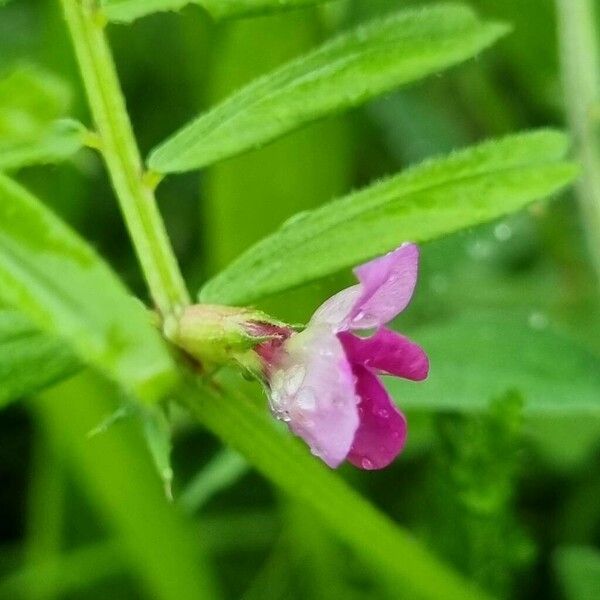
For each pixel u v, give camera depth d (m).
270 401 0.13
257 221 0.19
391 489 0.20
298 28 0.19
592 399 0.17
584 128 0.19
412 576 0.16
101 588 0.20
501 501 0.17
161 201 0.23
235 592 0.20
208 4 0.15
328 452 0.13
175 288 0.14
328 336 0.13
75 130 0.14
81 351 0.12
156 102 0.23
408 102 0.24
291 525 0.20
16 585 0.19
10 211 0.12
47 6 0.20
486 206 0.15
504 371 0.17
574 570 0.17
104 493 0.19
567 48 0.19
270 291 0.15
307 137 0.19
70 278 0.12
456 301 0.21
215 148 0.15
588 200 0.19
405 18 0.15
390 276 0.13
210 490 0.19
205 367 0.14
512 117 0.24
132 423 0.19
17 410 0.21
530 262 0.23
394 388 0.17
